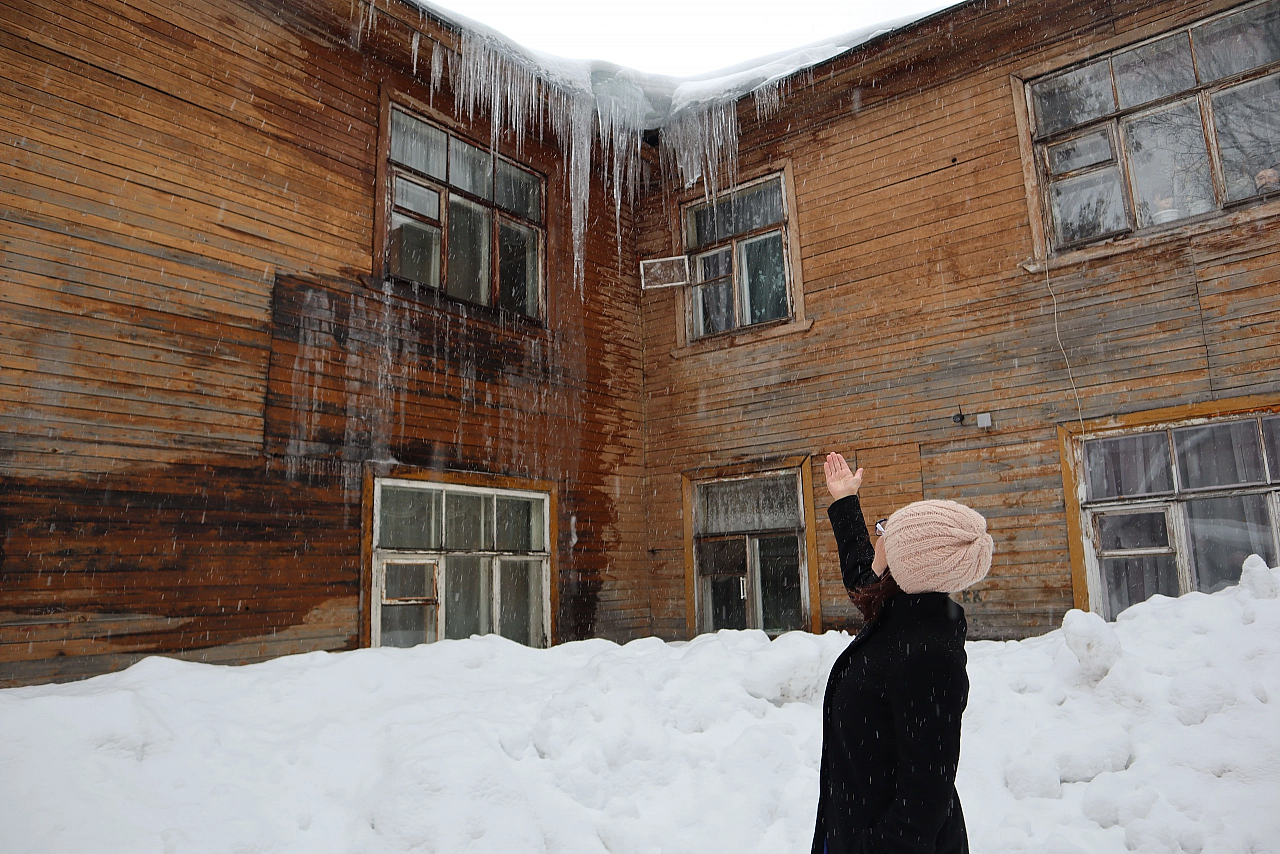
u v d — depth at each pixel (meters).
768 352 9.11
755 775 3.39
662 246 10.23
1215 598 4.30
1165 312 6.87
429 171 8.17
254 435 6.40
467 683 4.59
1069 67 7.62
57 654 5.22
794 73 8.85
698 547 9.39
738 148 9.66
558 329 9.17
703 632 9.25
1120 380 7.00
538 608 8.48
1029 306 7.54
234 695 4.05
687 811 3.24
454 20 7.88
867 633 1.90
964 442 7.71
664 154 10.16
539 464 8.66
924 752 1.67
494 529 8.18
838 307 8.68
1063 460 7.17
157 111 6.21
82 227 5.71
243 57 6.79
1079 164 7.52
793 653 4.22
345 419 7.02
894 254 8.39
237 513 6.21
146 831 2.83
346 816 3.13
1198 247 6.78
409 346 7.64
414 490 7.53
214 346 6.27
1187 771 3.13
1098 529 7.01
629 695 3.87
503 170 8.98
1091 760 3.30
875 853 1.67
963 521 1.85
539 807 3.19
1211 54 6.97
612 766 3.48
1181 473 6.68
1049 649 4.48
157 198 6.12
